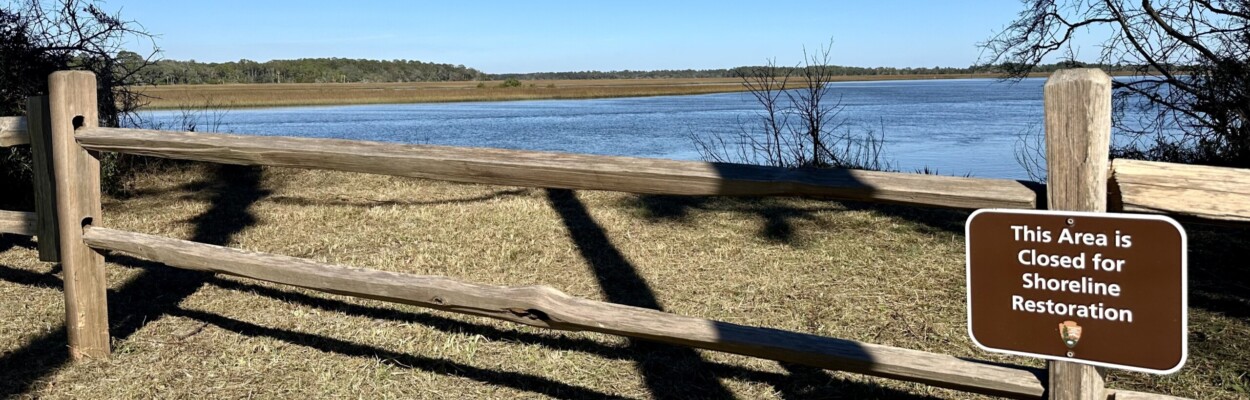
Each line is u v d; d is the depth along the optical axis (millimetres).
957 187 2314
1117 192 2043
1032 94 65250
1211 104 9164
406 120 33562
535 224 6812
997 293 1976
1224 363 3729
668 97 74938
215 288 5109
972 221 1992
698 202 7586
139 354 4039
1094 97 1908
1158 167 2010
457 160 3035
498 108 48438
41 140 3822
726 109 39875
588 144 20094
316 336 4281
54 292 5055
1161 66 9438
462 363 3920
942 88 102250
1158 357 1812
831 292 4988
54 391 3631
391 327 4395
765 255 5832
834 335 4281
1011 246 1949
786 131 20656
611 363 3916
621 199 7746
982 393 2453
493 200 7723
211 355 4043
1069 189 1966
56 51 8219
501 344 4156
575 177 2857
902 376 2561
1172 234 1765
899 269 5418
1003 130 22688
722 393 3580
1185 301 1766
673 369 3832
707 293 5039
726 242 6211
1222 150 9453
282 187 8453
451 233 6570
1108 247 1838
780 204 7461
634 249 6055
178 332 4340
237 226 6875
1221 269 5195
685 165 2729
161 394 3615
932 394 3545
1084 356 1892
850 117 29781
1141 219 1794
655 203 7555
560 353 4016
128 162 8773
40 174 3879
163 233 6668
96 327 3947
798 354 2672
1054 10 9773
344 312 4641
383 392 3625
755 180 2594
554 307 2947
